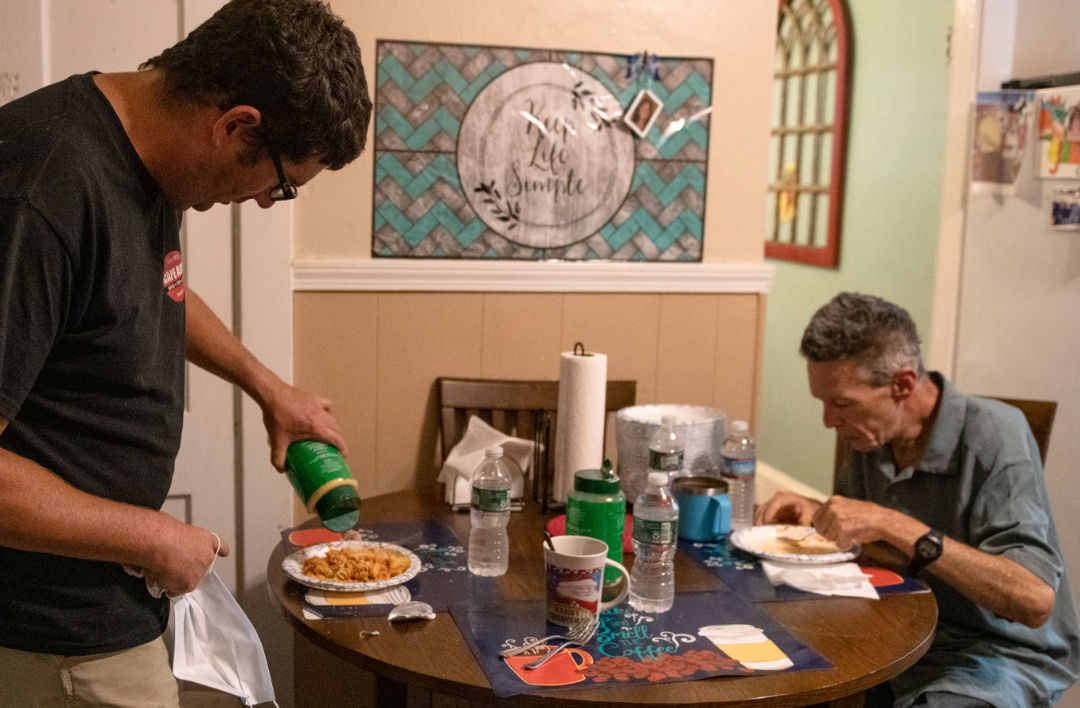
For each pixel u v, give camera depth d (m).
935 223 3.32
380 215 2.41
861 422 1.83
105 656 1.22
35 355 1.05
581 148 2.50
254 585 2.42
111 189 1.11
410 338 2.46
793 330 4.23
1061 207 2.78
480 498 1.66
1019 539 1.72
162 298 1.23
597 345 2.58
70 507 1.07
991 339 2.86
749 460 2.01
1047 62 2.81
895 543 1.68
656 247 2.59
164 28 2.21
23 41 2.13
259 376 1.57
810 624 1.49
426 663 1.31
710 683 1.28
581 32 2.46
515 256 2.50
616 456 2.46
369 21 2.34
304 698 2.47
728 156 2.60
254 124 1.15
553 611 1.44
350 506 1.46
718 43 2.55
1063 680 1.81
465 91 2.41
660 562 1.53
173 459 1.28
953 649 1.83
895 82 3.54
